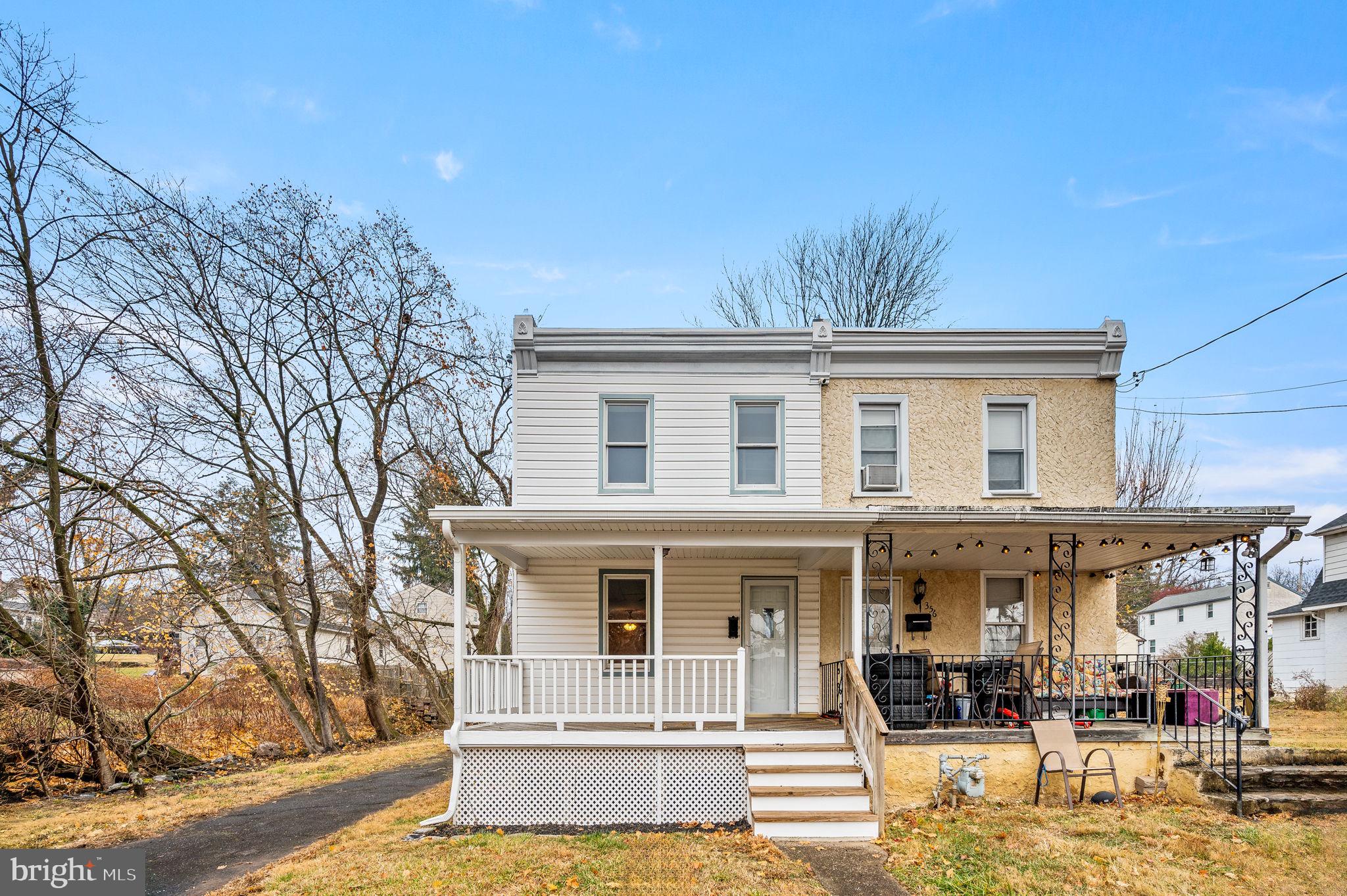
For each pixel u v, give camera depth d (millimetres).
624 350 12875
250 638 17766
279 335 19094
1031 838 8047
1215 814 8867
